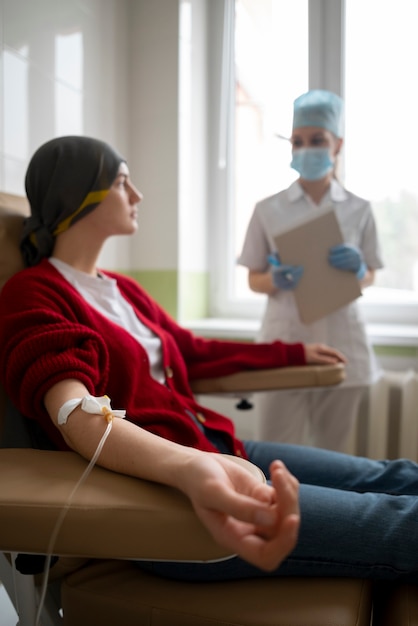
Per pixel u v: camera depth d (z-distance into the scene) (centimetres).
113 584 73
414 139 189
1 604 121
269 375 115
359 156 193
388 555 68
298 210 158
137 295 115
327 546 69
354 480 93
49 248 99
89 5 173
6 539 52
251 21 200
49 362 70
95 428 61
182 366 110
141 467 55
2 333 78
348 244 152
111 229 100
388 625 66
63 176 94
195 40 202
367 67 190
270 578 72
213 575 71
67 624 74
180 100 193
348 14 191
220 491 46
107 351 84
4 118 136
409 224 194
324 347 121
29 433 82
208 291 222
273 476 44
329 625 62
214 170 217
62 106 160
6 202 103
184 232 200
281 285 144
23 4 142
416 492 88
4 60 136
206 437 98
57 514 51
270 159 206
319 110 144
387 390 167
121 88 194
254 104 204
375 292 203
